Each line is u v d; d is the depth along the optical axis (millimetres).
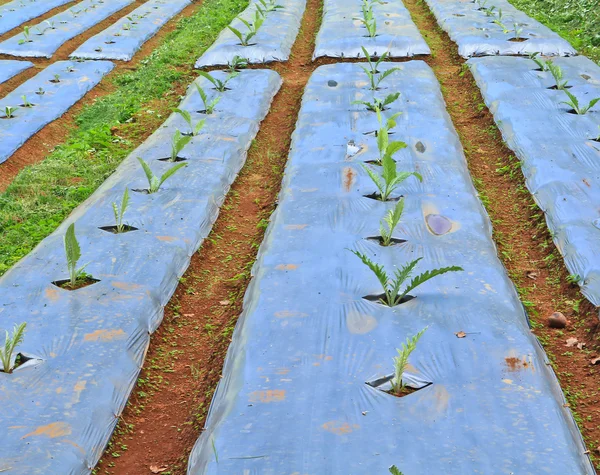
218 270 6539
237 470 3779
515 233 6891
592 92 9375
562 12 14289
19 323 5230
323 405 4207
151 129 9953
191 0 18438
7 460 3980
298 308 5203
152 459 4352
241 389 4434
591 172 7328
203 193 7422
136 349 5133
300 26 14789
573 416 4430
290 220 6574
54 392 4551
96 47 13930
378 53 12047
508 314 5070
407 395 4273
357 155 7852
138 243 6363
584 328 5324
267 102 10336
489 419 4070
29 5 17469
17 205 7719
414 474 3676
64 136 10289
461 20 13414
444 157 7844
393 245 6016
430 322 4945
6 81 12344
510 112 8945
